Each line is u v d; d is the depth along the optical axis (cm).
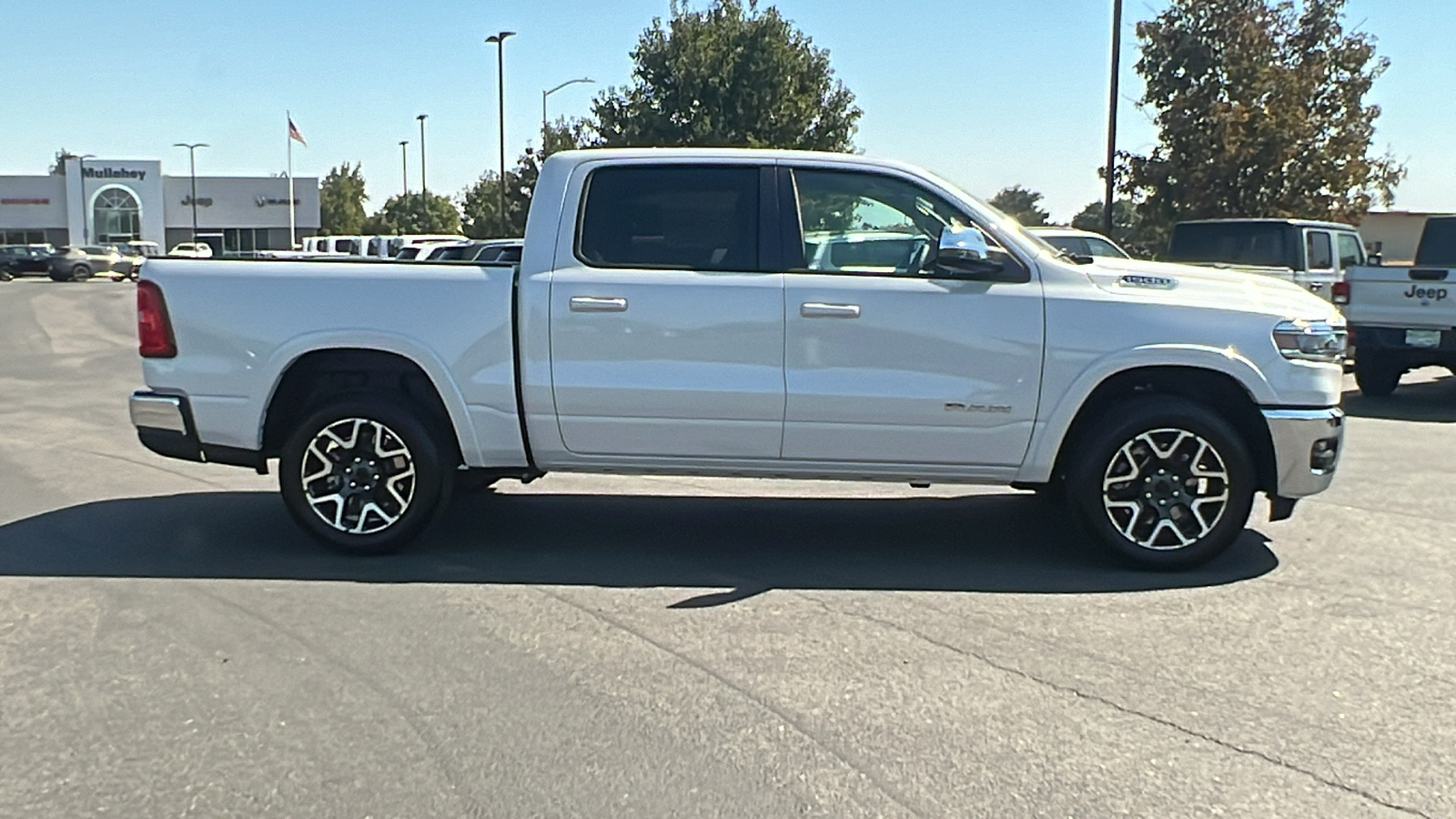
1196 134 2575
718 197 612
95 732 412
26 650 491
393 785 375
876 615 541
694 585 589
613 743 405
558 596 570
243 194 7900
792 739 409
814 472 618
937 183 612
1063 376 596
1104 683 459
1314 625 530
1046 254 609
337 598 565
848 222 613
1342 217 2692
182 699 441
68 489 821
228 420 627
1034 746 404
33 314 2989
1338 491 827
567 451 623
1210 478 605
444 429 636
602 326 604
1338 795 371
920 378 598
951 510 765
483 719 425
